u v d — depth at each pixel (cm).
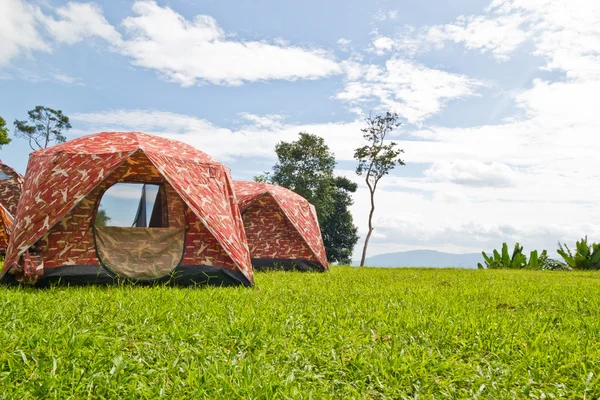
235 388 370
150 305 634
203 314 602
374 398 386
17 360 402
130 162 982
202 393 360
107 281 909
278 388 371
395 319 617
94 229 927
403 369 428
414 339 530
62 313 564
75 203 873
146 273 935
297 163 4647
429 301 807
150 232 962
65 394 350
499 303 823
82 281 896
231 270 986
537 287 1120
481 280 1345
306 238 1595
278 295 826
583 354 490
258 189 1650
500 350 497
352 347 492
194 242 987
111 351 433
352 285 1052
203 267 973
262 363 424
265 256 1576
